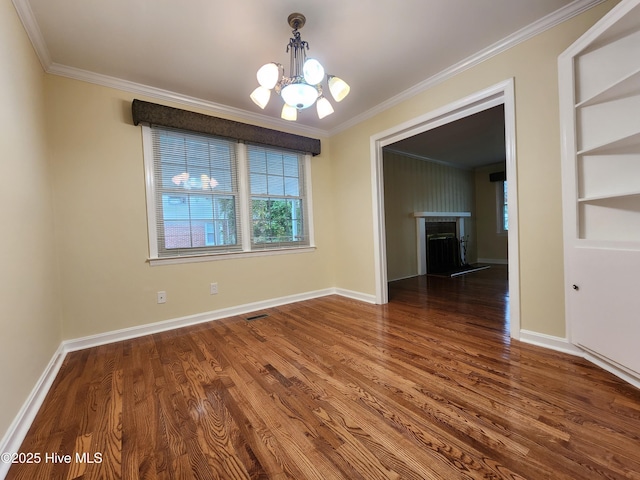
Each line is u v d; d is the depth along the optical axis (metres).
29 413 1.40
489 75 2.30
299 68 2.36
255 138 3.30
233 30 1.97
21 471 1.10
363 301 3.64
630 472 1.01
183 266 2.89
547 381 1.61
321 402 1.50
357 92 2.95
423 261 5.61
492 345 2.14
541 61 2.01
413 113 2.92
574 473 1.01
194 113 2.87
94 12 1.76
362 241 3.67
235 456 1.15
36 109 1.96
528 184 2.11
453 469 1.05
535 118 2.05
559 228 1.97
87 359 2.12
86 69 2.36
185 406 1.50
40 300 1.76
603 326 1.63
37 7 1.69
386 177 5.16
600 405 1.38
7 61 1.46
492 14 1.90
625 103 1.63
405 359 1.96
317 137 3.99
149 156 2.71
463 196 6.71
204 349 2.26
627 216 1.66
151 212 2.71
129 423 1.37
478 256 7.02
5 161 1.35
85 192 2.40
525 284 2.16
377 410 1.42
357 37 2.09
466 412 1.37
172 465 1.12
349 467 1.08
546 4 1.84
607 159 1.71
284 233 3.70
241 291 3.28
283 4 1.76
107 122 2.50
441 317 2.86
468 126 3.98
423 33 2.07
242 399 1.55
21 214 1.53
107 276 2.49
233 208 3.27
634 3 1.37
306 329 2.65
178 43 2.08
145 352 2.22
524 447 1.14
